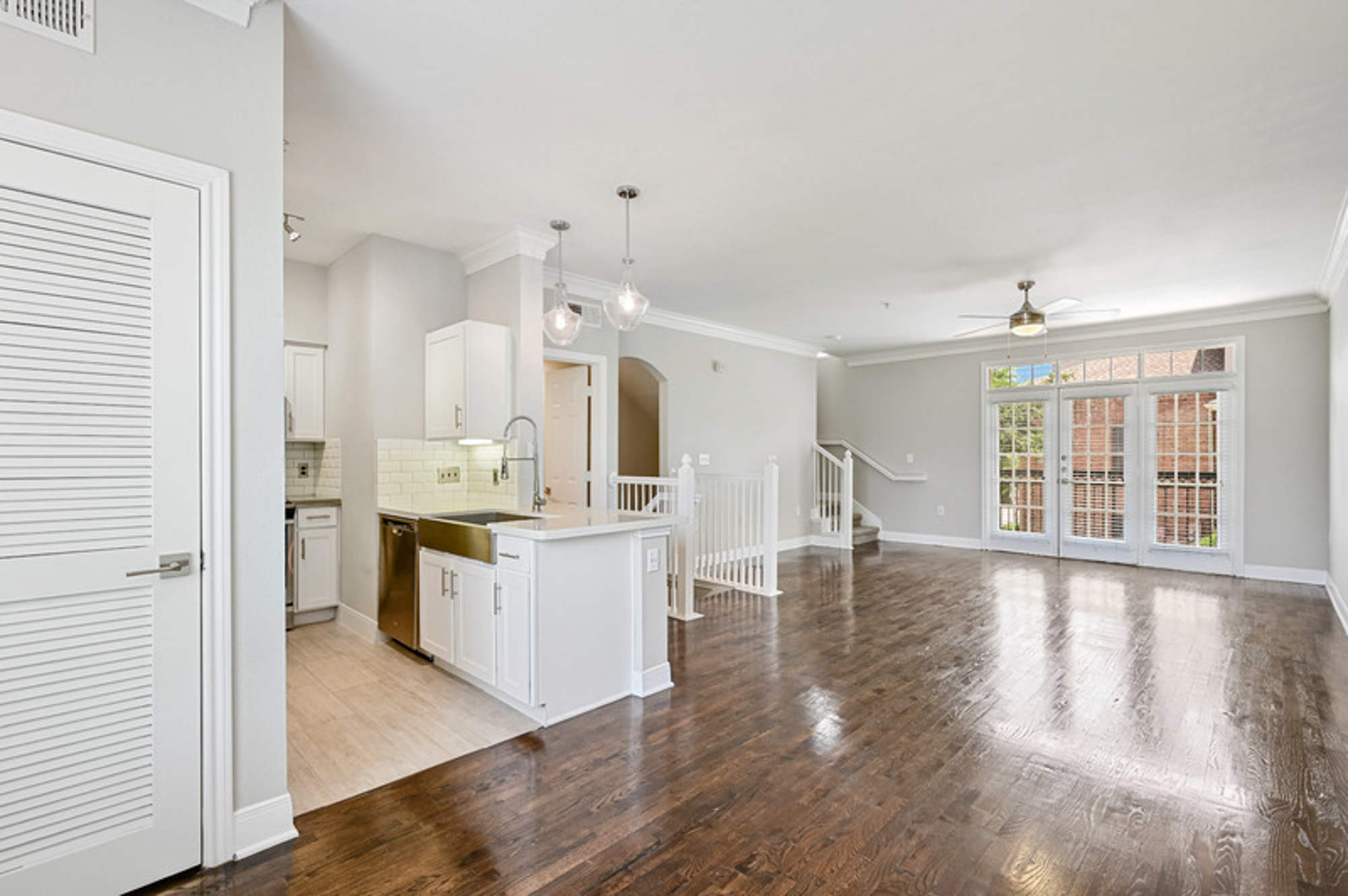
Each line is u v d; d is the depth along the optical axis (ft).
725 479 18.70
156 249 5.55
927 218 12.14
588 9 6.40
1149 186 10.61
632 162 9.86
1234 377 19.40
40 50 5.03
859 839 6.27
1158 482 20.83
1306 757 7.93
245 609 6.07
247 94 6.11
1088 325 21.58
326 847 6.15
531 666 8.85
